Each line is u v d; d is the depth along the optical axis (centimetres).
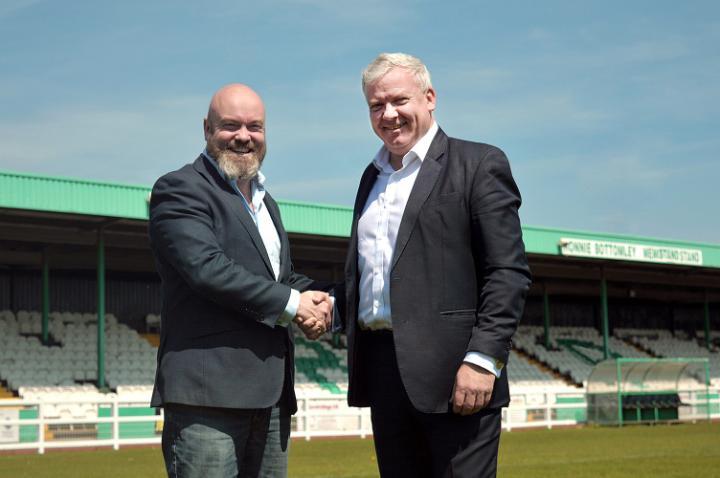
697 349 4109
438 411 404
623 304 4209
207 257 408
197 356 419
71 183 1981
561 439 1853
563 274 3447
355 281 435
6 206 1900
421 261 412
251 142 431
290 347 441
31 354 2511
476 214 409
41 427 1700
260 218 446
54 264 2773
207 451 416
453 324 408
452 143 429
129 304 2980
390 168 435
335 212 2400
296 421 2122
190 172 429
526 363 3422
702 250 3203
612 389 2520
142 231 2375
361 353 435
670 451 1479
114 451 1695
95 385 2534
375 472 1178
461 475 405
